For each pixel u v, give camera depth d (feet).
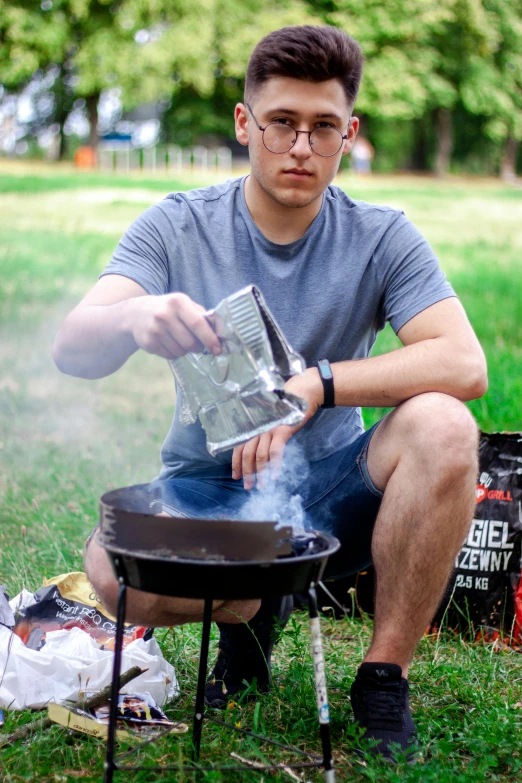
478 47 102.32
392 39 97.25
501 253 41.27
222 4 88.48
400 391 6.81
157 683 7.35
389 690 6.61
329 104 6.79
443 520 6.47
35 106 106.42
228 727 6.79
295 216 7.33
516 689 7.93
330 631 9.30
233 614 6.95
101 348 6.48
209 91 91.40
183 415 5.89
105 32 86.99
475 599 9.22
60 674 7.16
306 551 5.58
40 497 12.17
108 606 6.62
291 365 5.55
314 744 6.73
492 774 6.36
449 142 121.49
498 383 17.80
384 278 7.48
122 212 50.49
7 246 36.73
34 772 6.16
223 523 5.16
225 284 7.44
